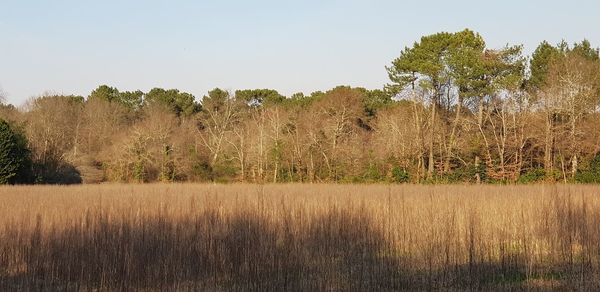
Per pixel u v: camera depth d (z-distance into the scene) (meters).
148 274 10.08
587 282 9.98
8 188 28.89
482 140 44.91
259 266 10.39
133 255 10.37
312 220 13.39
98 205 15.14
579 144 39.72
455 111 50.16
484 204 16.12
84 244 11.12
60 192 23.53
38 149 48.88
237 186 31.58
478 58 44.69
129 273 10.04
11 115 53.78
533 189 23.55
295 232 12.74
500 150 42.44
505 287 9.93
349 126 54.09
